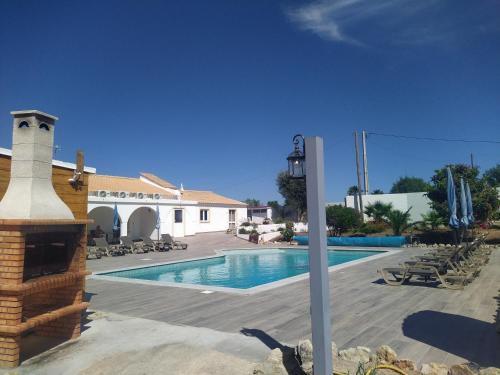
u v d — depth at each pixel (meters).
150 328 6.88
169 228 31.41
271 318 7.48
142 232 31.17
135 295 9.98
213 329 6.79
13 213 5.49
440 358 5.20
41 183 6.00
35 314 5.85
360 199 34.19
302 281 11.68
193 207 34.97
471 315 7.34
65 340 6.30
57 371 5.10
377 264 15.38
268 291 10.23
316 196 4.27
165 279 16.17
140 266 16.84
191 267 19.42
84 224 6.48
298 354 4.86
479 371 4.16
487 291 9.45
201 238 32.44
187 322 7.27
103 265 17.25
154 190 33.09
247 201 85.31
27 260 5.80
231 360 5.23
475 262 13.19
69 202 7.82
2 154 6.57
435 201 24.44
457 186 22.03
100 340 6.26
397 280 11.34
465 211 14.48
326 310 4.23
